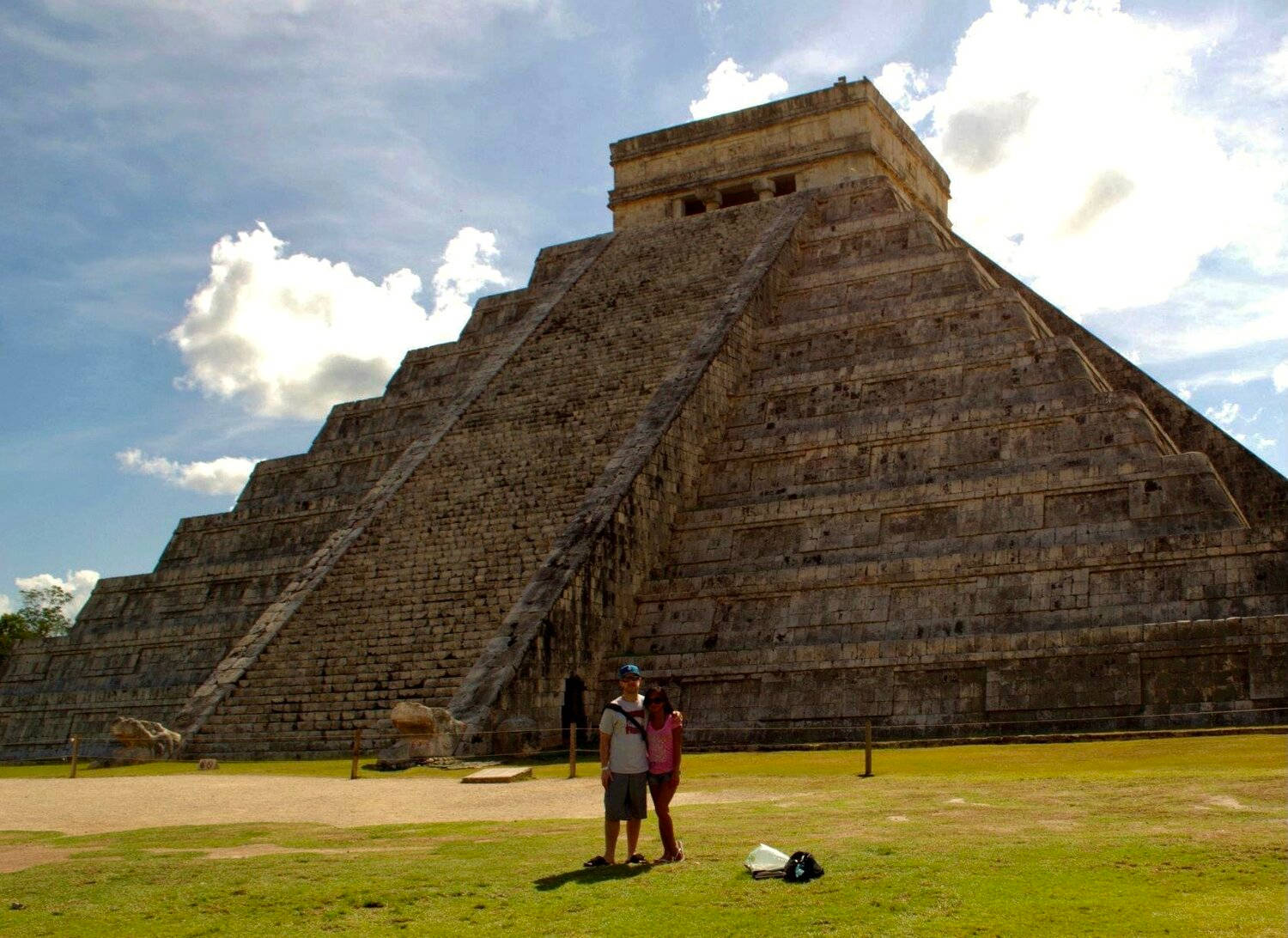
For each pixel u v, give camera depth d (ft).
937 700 81.00
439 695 89.76
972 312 112.37
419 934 29.81
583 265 147.74
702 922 29.35
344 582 106.22
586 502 101.81
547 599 92.17
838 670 85.10
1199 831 36.24
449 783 65.21
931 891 30.66
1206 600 78.28
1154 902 28.66
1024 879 31.37
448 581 101.14
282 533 138.00
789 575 93.50
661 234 148.87
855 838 37.93
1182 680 73.61
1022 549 86.38
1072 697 76.43
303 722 92.48
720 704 88.63
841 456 104.83
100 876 38.04
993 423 98.99
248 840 45.57
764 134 158.51
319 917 31.73
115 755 93.71
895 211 134.51
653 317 128.26
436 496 112.78
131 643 133.28
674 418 108.37
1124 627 76.38
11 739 133.90
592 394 118.11
